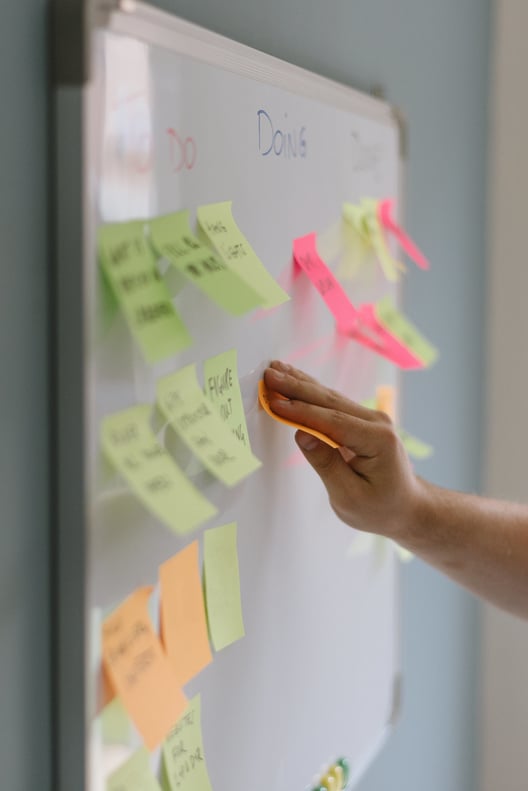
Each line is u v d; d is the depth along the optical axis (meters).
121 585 0.74
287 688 1.05
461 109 1.77
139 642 0.75
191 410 0.79
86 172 0.67
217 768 0.91
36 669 0.70
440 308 1.72
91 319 0.68
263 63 0.93
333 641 1.18
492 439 1.99
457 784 1.95
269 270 0.96
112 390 0.71
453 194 1.75
